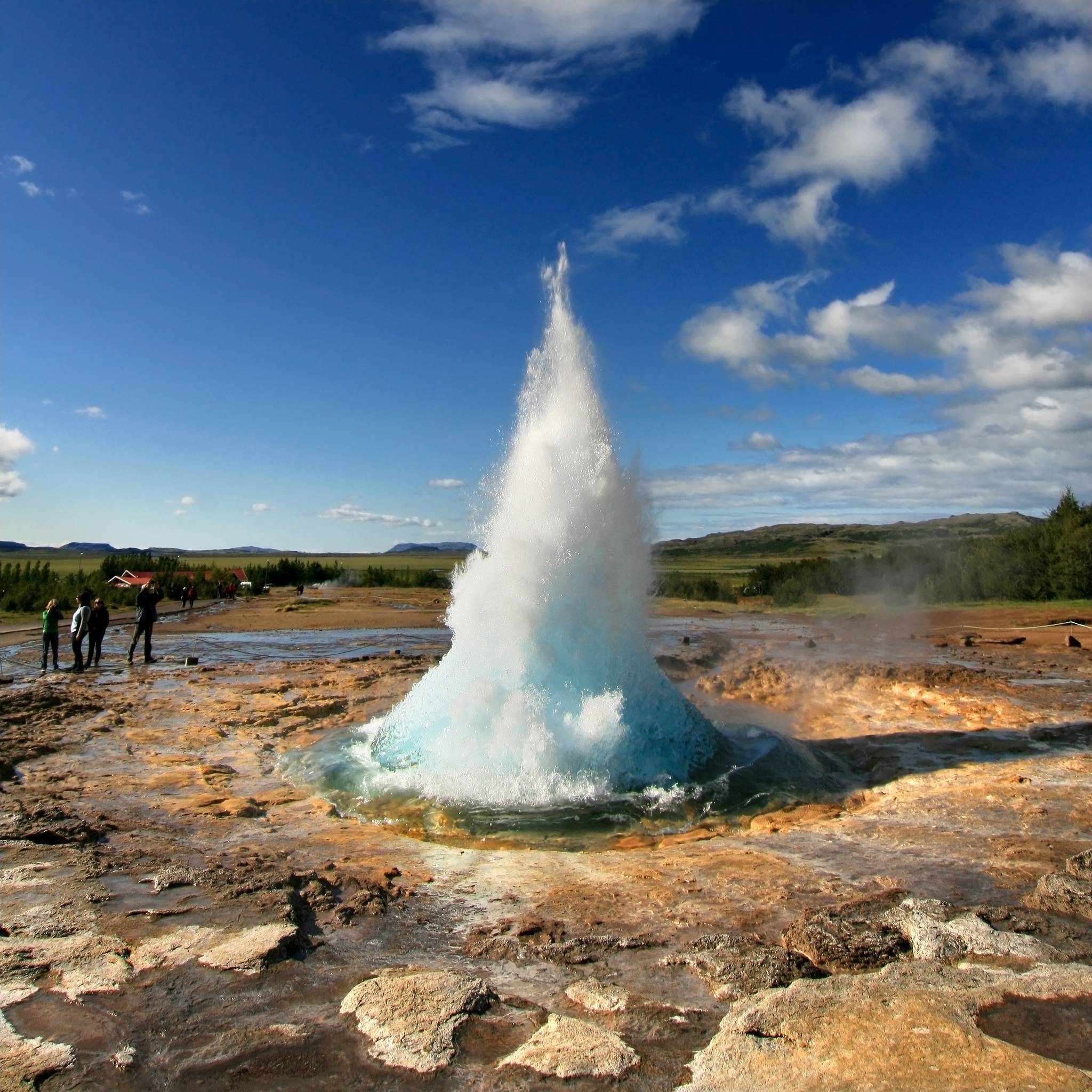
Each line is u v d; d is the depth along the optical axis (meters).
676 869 5.77
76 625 16.86
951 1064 3.30
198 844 6.27
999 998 3.84
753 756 8.52
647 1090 3.21
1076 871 5.34
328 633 27.27
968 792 7.59
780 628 26.41
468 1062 3.40
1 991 3.94
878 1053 3.39
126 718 11.23
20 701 11.99
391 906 5.11
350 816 7.13
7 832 6.29
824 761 8.97
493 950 4.46
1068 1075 3.22
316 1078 3.29
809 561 45.81
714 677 14.29
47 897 5.06
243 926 4.66
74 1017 3.72
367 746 9.11
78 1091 3.20
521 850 6.28
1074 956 4.28
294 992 3.99
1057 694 13.11
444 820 6.82
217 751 9.46
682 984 4.08
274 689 13.62
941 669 14.98
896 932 4.55
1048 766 8.55
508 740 7.62
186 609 38.84
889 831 6.56
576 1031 3.62
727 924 4.80
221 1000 3.89
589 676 8.21
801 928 4.56
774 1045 3.48
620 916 4.93
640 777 7.56
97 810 7.08
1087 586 31.05
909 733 10.33
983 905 4.97
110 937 4.51
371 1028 3.64
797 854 6.06
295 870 5.71
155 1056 3.44
